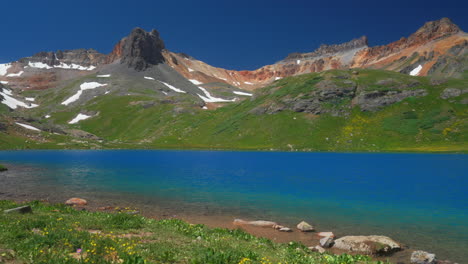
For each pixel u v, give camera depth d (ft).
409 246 64.44
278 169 225.97
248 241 55.06
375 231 75.36
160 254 36.40
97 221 58.65
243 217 87.45
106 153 433.48
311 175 188.55
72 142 552.82
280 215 90.33
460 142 433.07
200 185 144.87
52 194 115.34
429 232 74.43
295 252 48.80
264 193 125.70
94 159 316.19
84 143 560.20
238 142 581.94
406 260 56.59
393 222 83.46
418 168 228.84
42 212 64.85
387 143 474.90
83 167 228.84
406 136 483.51
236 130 635.66
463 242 66.85
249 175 187.42
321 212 93.91
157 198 112.16
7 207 66.28
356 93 652.07
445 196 121.60
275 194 123.85
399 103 585.22
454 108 536.83
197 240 49.55
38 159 305.32
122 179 163.22
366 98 611.06
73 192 121.19
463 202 110.11
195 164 265.54
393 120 537.24
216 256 35.14
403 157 336.29
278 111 654.94
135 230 54.19
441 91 595.06
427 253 55.83
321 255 50.55
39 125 603.67
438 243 66.39
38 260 29.14
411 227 78.64
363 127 540.93
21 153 394.32
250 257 38.52
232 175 186.50
